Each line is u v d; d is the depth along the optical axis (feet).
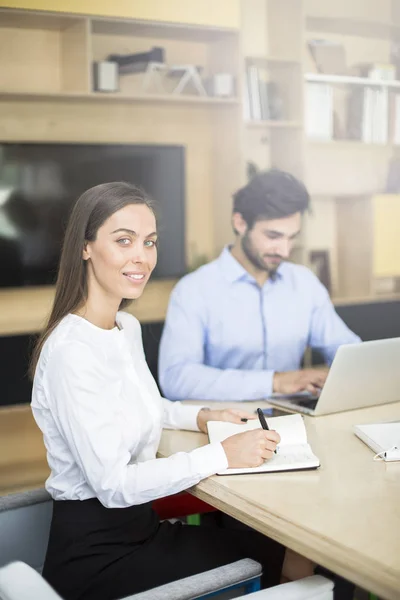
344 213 16.99
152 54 14.19
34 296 14.08
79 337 5.57
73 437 5.36
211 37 14.94
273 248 10.36
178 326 9.87
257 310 10.43
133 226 5.76
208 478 5.52
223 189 15.42
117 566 5.50
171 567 5.51
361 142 16.43
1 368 12.59
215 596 4.82
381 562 4.10
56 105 14.02
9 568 4.58
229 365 10.40
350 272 16.92
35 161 13.55
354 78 16.20
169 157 14.74
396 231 16.72
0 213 13.34
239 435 5.69
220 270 10.36
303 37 15.33
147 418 5.87
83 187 13.97
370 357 7.10
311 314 10.84
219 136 15.43
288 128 15.78
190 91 14.98
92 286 5.89
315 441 6.36
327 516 4.75
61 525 5.63
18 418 13.29
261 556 5.89
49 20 13.29
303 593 4.47
